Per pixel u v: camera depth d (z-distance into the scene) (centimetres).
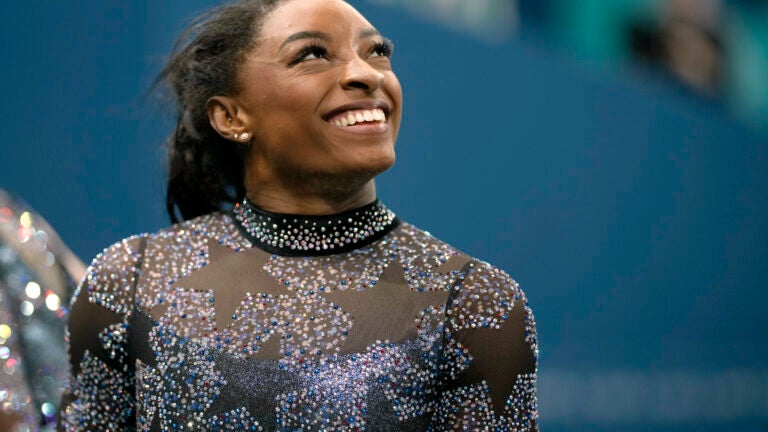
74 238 1261
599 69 1527
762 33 1620
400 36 1423
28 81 1252
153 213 1269
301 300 480
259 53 496
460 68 1459
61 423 515
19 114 1255
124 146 1265
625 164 1546
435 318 472
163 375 478
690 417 1531
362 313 473
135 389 501
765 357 1576
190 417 467
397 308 475
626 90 1542
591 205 1530
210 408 464
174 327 483
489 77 1473
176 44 560
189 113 541
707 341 1573
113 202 1266
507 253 1495
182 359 475
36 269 621
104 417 507
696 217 1577
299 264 496
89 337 506
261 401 459
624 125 1544
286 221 502
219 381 466
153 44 1255
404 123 1437
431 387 468
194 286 495
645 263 1555
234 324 478
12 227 626
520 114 1492
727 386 1562
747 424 1547
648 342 1544
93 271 513
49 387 598
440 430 475
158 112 596
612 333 1538
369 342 465
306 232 501
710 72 1592
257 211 512
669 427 1522
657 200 1561
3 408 570
